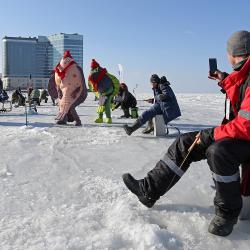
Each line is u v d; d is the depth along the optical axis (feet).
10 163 18.38
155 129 29.45
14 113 57.21
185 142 11.74
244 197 11.45
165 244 9.64
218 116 54.44
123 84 49.88
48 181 15.31
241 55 10.99
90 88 40.11
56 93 38.52
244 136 10.19
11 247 9.41
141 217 11.32
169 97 29.27
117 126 36.40
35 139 26.02
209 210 12.11
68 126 35.58
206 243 9.98
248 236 10.45
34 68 429.38
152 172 12.10
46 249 9.30
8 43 416.46
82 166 18.04
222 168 10.28
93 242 9.66
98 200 12.98
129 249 9.39
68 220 11.12
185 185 14.85
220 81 11.73
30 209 12.10
